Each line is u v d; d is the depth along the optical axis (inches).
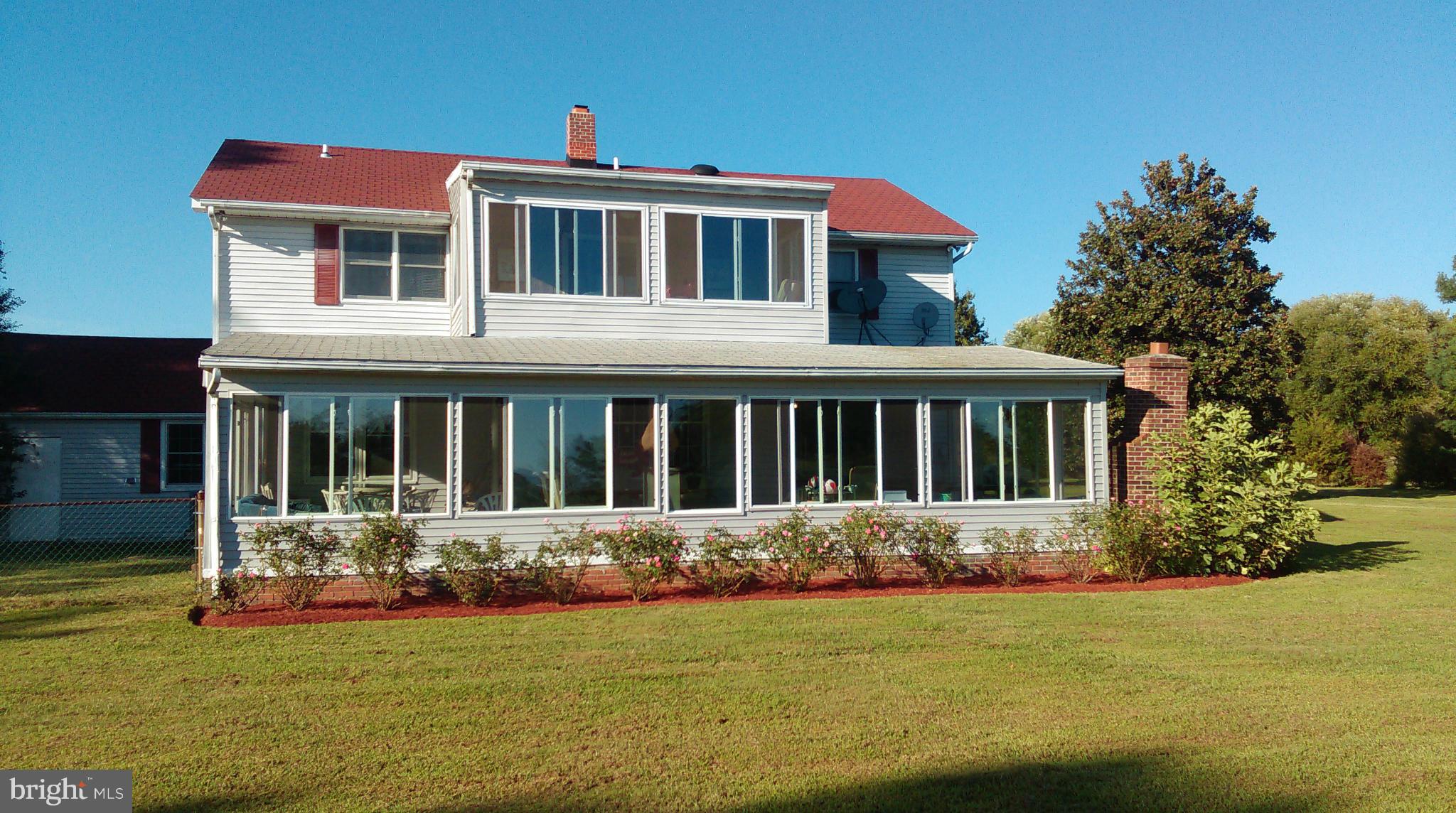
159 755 271.4
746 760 269.3
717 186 712.4
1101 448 633.6
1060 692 336.8
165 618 455.5
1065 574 615.2
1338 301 2175.2
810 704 322.7
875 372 587.8
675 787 248.7
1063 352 1180.5
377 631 432.5
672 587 554.3
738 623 453.7
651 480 563.8
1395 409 1854.1
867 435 599.5
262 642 407.8
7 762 265.9
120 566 676.1
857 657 387.9
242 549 495.5
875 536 553.9
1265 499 597.6
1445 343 1941.4
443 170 874.1
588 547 516.1
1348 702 325.1
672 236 708.7
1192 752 275.4
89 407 906.1
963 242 867.4
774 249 732.0
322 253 721.6
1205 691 339.0
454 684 344.5
